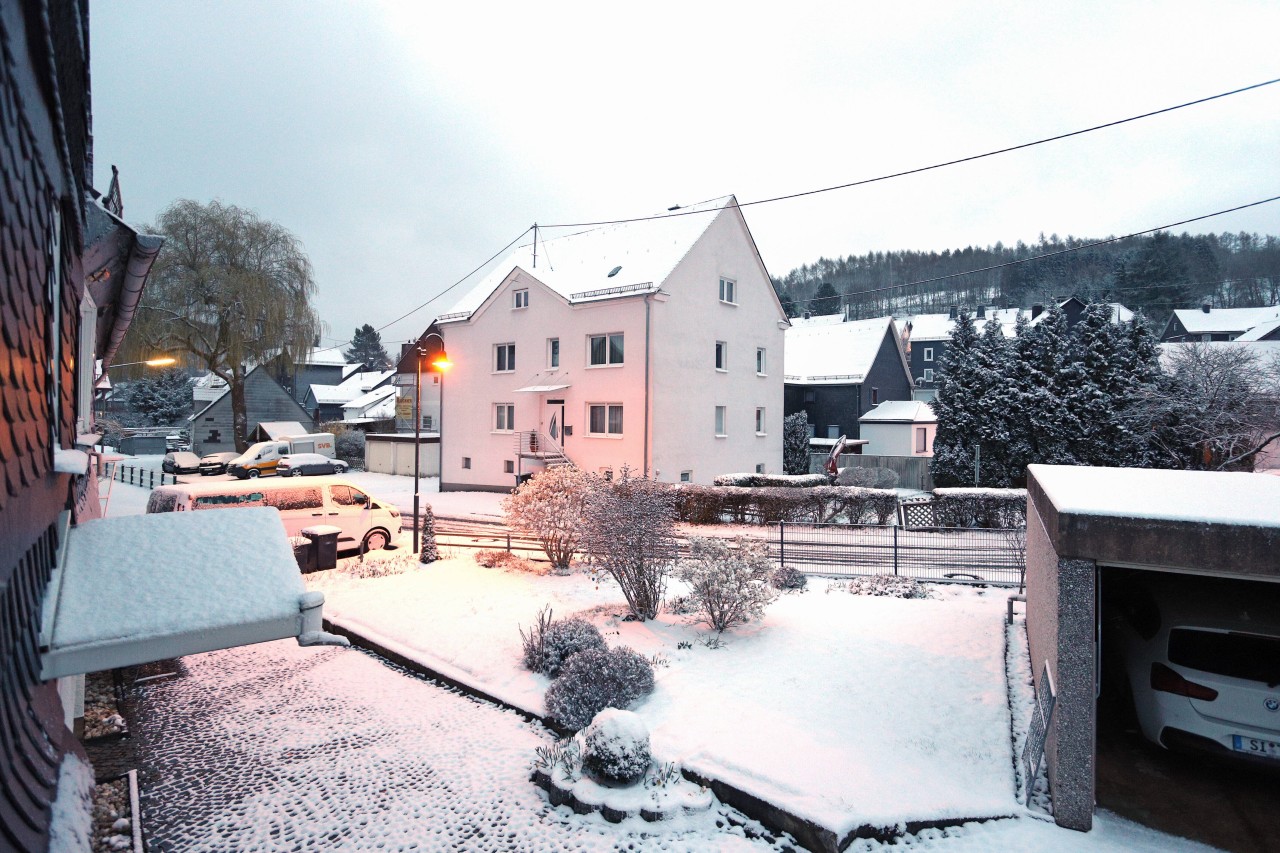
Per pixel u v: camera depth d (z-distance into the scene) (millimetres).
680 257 25953
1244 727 5715
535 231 31719
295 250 40781
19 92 2717
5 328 2555
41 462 3570
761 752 6480
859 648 9305
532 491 14633
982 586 12945
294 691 8773
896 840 5348
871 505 19250
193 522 5160
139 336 36219
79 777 3537
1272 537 4777
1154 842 5238
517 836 5641
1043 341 30172
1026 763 6164
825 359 44500
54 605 3756
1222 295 72688
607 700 7422
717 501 20094
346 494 16672
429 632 10484
